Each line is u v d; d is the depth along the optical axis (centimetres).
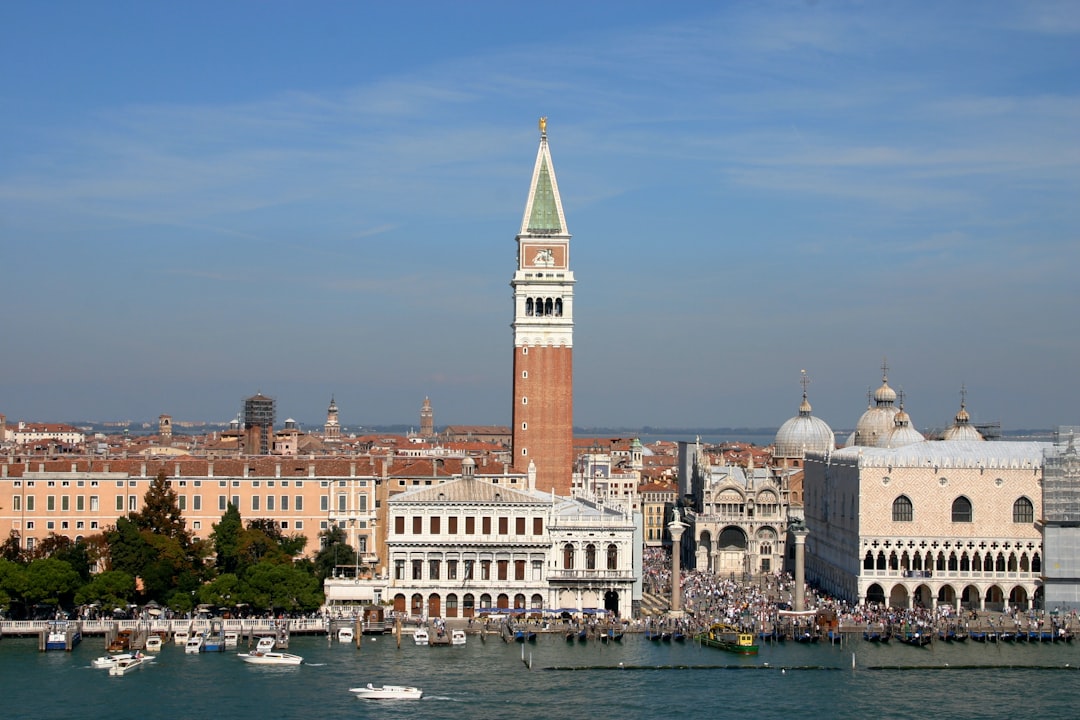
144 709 16412
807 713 16800
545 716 16400
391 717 16175
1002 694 17975
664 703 17162
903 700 17562
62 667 18662
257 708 16525
